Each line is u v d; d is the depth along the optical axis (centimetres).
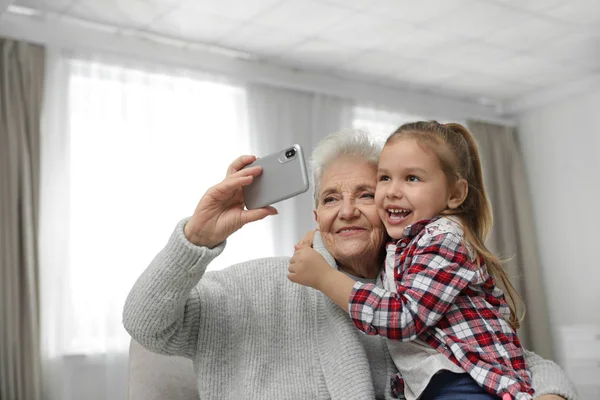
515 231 603
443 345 112
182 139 455
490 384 105
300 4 387
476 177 132
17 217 379
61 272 394
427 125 127
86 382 396
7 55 388
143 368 134
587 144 562
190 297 121
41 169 393
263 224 477
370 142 134
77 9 390
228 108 479
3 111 384
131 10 393
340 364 118
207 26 420
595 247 554
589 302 557
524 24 429
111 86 430
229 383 121
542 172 603
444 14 409
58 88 407
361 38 446
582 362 491
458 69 517
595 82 541
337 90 529
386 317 107
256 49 463
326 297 125
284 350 124
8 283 371
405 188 121
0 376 365
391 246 126
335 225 129
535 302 583
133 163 433
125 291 419
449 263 111
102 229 416
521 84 561
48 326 389
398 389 122
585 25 434
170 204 444
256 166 113
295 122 509
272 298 127
